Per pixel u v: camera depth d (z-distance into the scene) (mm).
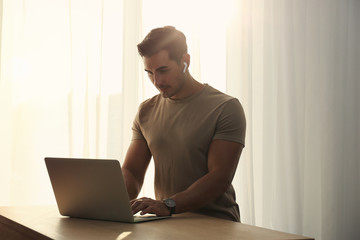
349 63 3508
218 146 1489
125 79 2486
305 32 3164
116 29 2490
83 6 2404
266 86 2973
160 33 1524
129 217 1196
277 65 3020
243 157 2799
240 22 2891
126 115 2486
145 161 1725
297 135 3051
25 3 2283
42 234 1036
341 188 3342
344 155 3418
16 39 2264
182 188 1562
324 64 3312
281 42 3068
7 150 2205
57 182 1291
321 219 3285
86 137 2379
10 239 1221
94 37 2436
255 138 2961
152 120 1674
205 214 1520
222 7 2844
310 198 3234
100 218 1255
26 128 2281
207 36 2797
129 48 2500
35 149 2297
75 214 1298
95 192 1224
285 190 3008
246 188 2781
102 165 1176
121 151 2461
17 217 1281
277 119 3018
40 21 2320
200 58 2764
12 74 2230
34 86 2305
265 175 2945
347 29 3416
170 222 1217
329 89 3312
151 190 2564
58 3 2367
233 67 2869
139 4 2539
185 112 1584
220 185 1438
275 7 3027
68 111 2352
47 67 2334
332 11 3352
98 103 2408
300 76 3119
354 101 3500
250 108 2842
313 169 3248
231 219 1556
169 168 1592
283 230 3000
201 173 1548
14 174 2244
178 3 2691
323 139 3283
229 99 1548
